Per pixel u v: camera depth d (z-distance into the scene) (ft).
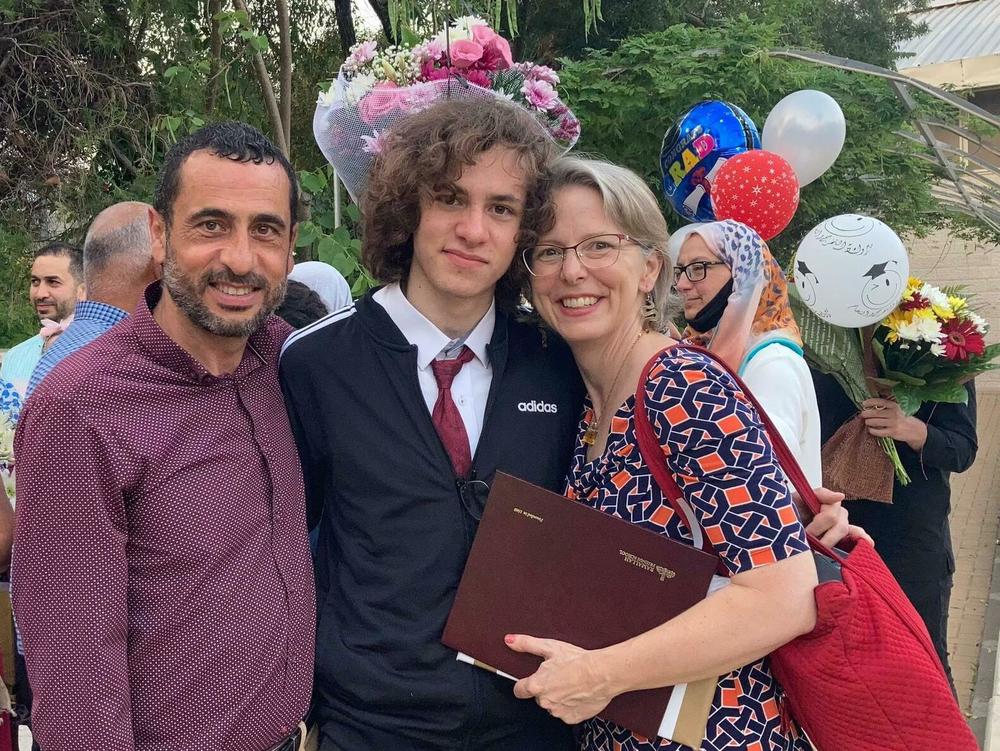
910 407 8.66
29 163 22.24
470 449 5.43
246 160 4.82
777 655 4.96
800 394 7.09
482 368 5.60
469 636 5.06
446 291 5.30
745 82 20.72
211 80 21.67
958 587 18.08
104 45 21.80
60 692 4.34
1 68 21.81
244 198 4.79
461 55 7.54
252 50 19.31
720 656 4.61
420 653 5.10
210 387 4.92
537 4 29.84
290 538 5.14
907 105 23.38
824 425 9.75
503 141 5.20
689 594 4.78
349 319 5.65
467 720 5.13
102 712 4.35
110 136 22.89
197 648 4.69
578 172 5.34
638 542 4.86
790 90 22.53
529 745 5.35
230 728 4.74
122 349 4.72
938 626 9.13
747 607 4.59
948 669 9.23
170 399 4.75
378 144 6.46
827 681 4.75
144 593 4.64
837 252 8.90
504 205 5.26
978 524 22.12
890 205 27.89
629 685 4.72
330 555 5.55
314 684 5.36
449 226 5.22
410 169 5.21
